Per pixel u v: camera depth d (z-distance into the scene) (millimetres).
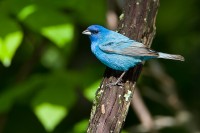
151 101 14773
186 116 13977
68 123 13695
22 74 13070
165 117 13367
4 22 9383
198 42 15117
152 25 10547
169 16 14781
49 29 9594
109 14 12539
